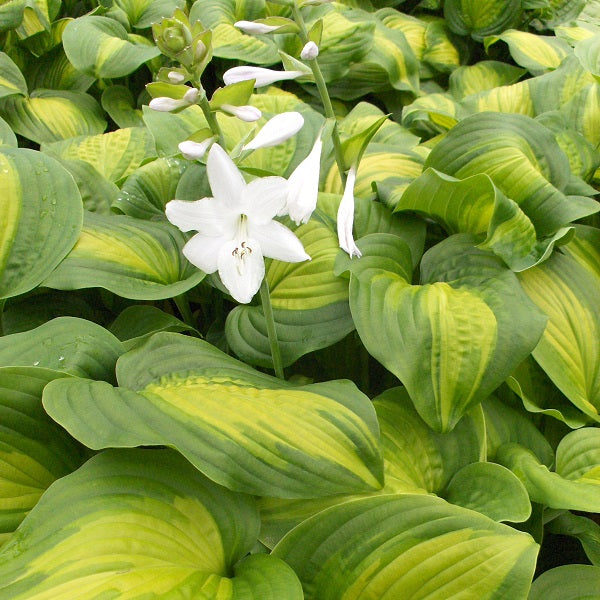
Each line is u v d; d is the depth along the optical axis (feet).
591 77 3.23
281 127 1.75
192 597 1.61
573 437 2.13
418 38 4.20
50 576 1.58
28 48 3.59
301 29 2.02
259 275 1.75
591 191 2.51
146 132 2.96
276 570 1.69
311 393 1.89
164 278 2.24
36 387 1.84
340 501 1.86
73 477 1.72
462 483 1.98
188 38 1.73
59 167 2.23
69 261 2.14
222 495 1.79
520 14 4.13
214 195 1.70
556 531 2.18
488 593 1.65
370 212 2.44
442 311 2.07
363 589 1.71
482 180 2.20
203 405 1.83
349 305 2.11
